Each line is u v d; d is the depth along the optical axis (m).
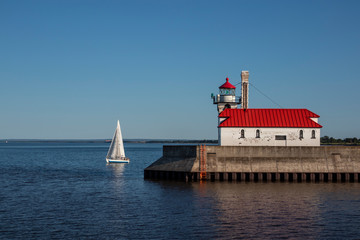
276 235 36.72
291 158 66.88
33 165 118.44
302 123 70.38
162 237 36.00
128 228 38.69
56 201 52.06
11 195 56.97
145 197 54.19
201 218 42.25
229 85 82.44
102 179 77.31
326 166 66.19
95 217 42.91
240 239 35.56
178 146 71.44
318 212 44.94
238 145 70.00
